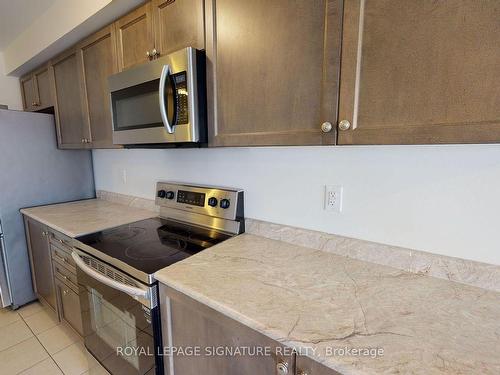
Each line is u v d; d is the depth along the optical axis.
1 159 2.01
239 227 1.43
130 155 2.12
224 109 1.08
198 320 0.90
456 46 0.60
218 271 1.00
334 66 0.77
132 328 1.14
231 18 1.00
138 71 1.27
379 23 0.69
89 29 1.62
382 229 1.05
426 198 0.95
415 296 0.83
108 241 1.35
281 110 0.91
